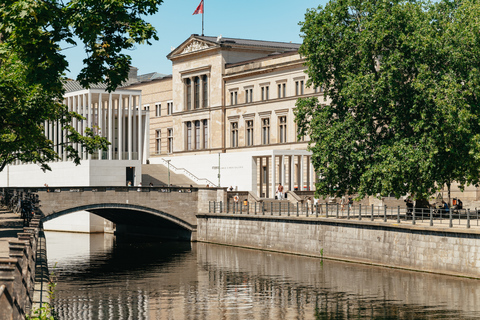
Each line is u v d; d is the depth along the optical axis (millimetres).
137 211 72750
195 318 33625
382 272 45500
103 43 26234
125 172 85562
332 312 34188
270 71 93188
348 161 52969
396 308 34438
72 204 68188
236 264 53031
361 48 51375
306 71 56594
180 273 48719
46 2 24781
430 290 38312
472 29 49094
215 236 70938
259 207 71062
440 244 43000
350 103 51125
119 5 25078
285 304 36594
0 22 24328
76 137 54125
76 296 39688
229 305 36750
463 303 34781
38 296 19562
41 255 27828
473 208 64188
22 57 25125
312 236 56156
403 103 50719
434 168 48938
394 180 49594
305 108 57125
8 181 103500
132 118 100188
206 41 100875
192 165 93438
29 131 39625
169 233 78750
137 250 64625
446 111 46500
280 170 84875
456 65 49469
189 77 105000
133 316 34094
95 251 63625
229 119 99375
